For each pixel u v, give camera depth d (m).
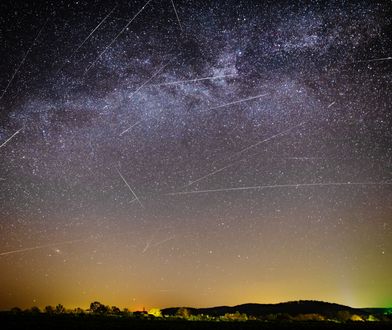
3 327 16.89
